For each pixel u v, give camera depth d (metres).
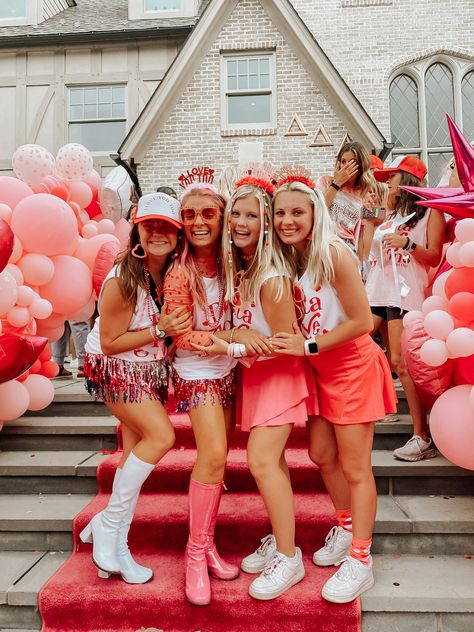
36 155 3.39
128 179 4.05
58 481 2.90
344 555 2.25
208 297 2.10
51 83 10.52
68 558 2.43
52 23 11.16
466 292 2.18
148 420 2.14
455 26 9.70
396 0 9.79
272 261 2.02
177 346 2.11
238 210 2.02
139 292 2.12
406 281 3.13
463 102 9.92
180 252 2.12
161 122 9.04
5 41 10.36
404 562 2.34
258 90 9.10
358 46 9.80
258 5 9.02
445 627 2.03
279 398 2.06
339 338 1.98
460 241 2.22
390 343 3.11
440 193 2.56
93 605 2.07
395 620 2.05
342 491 2.26
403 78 9.99
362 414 2.05
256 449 2.05
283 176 2.10
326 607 2.00
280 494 2.04
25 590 2.14
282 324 2.01
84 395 3.66
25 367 2.46
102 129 10.55
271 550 2.22
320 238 2.00
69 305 3.18
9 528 2.53
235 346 2.00
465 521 2.39
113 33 10.15
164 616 2.06
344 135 8.71
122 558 2.18
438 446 2.26
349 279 1.99
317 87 8.82
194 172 2.13
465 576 2.20
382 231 2.99
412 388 2.91
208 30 8.98
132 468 2.13
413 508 2.56
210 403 2.11
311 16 9.91
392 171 3.26
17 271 2.84
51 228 2.88
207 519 2.08
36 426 3.27
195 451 3.00
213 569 2.16
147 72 10.34
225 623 2.03
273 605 2.01
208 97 9.02
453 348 2.12
